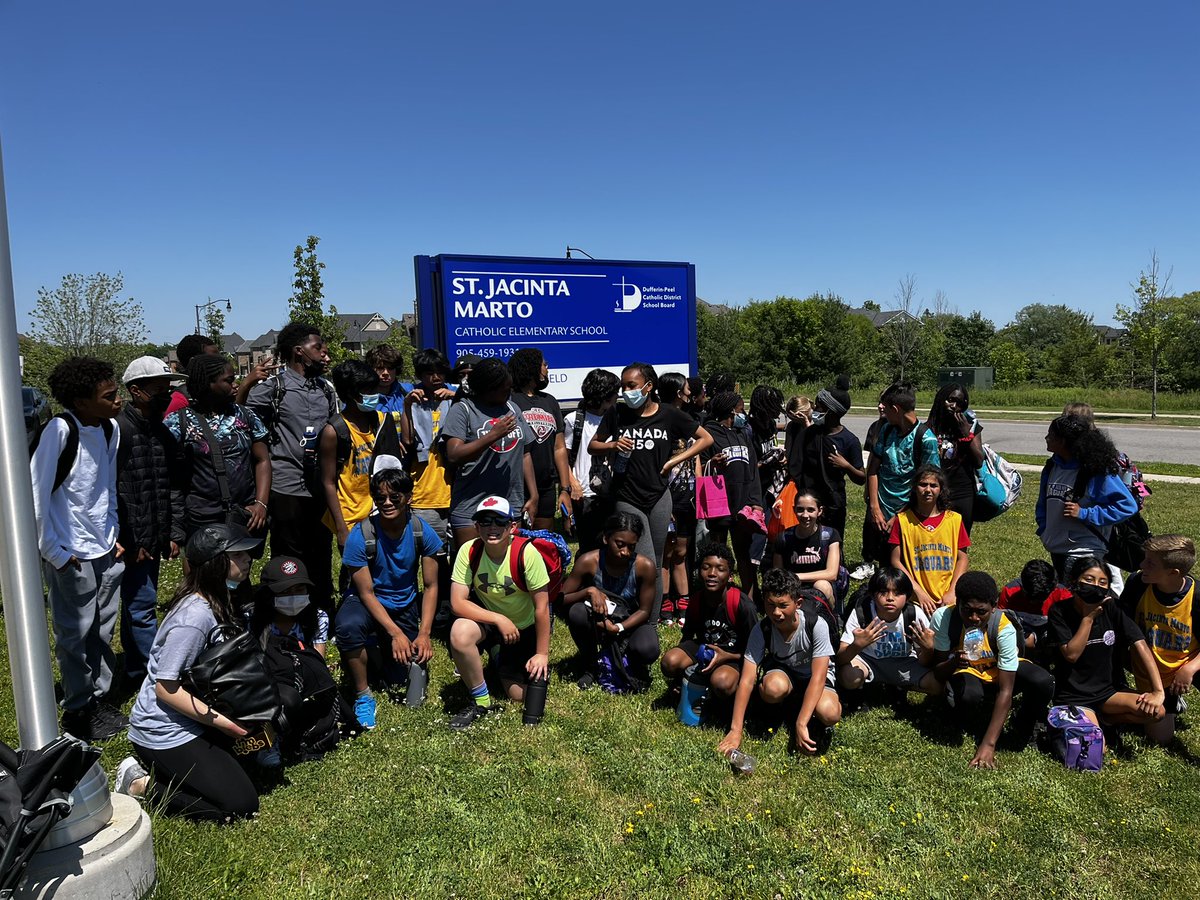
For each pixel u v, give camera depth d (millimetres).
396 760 3834
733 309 56219
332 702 3941
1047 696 3988
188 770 3217
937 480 4883
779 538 5293
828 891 2912
